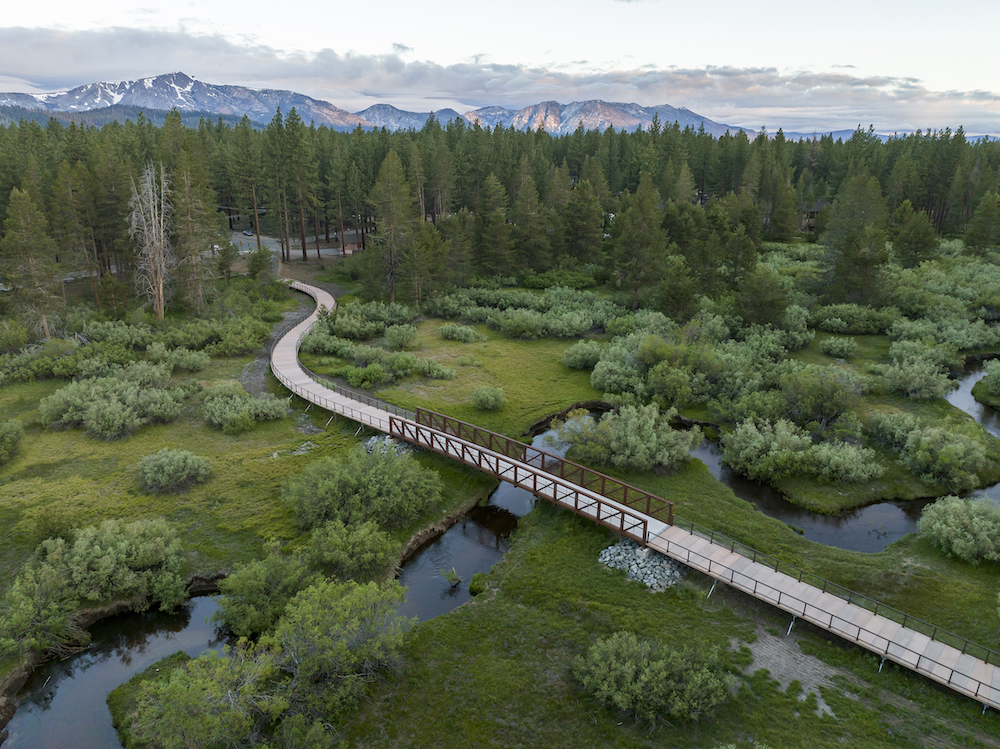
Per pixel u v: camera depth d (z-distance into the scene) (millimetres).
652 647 19781
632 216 63406
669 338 48469
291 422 38500
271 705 16547
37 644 20312
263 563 22953
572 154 115562
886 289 61062
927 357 46812
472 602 23297
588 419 34969
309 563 24312
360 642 19109
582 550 26031
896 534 27875
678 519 27203
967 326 54312
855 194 68812
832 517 29250
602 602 22906
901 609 22406
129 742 17500
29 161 61062
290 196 83750
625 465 32625
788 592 22359
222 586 22359
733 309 55500
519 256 76500
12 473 31578
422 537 28031
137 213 54406
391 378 45031
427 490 29578
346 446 35188
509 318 59031
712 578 23641
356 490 28438
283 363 47406
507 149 98938
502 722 18031
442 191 87312
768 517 28547
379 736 17516
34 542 25453
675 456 32594
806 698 18531
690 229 72812
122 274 63688
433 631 21656
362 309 60875
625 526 26250
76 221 54594
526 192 75250
